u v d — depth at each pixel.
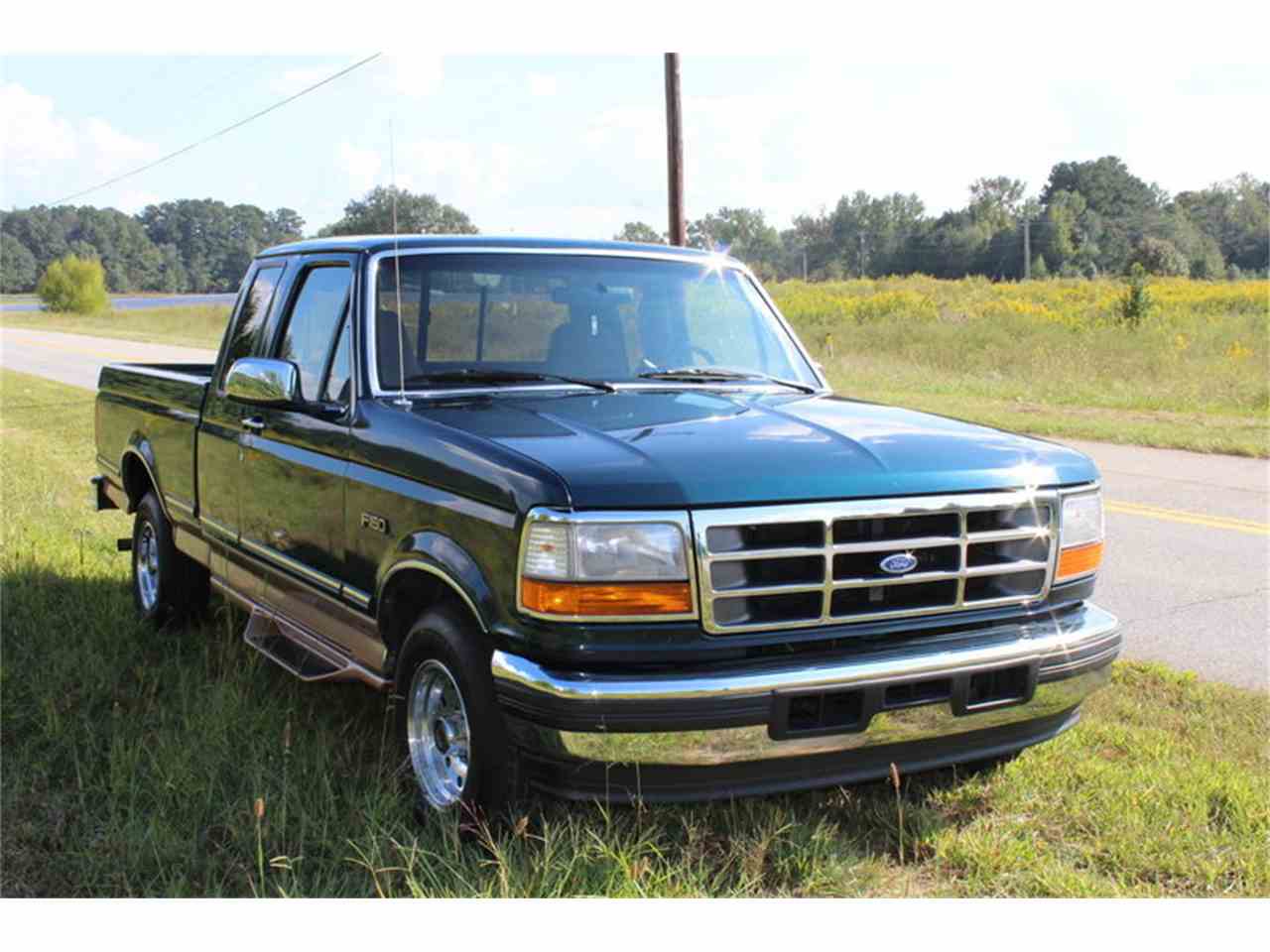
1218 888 3.46
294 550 4.64
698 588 3.25
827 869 3.48
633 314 4.75
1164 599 6.95
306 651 4.69
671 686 3.16
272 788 3.97
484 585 3.42
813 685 3.25
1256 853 3.58
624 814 3.71
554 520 3.22
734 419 3.91
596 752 3.17
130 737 4.54
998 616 3.63
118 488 6.70
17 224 136.75
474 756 3.48
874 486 3.42
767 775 3.33
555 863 3.36
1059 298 41.38
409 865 3.37
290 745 4.33
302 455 4.52
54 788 4.17
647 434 3.64
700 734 3.18
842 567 3.39
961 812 3.94
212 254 141.75
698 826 3.77
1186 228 104.12
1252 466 11.99
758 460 3.42
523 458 3.40
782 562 3.34
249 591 5.12
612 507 3.23
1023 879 3.48
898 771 3.47
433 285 4.44
